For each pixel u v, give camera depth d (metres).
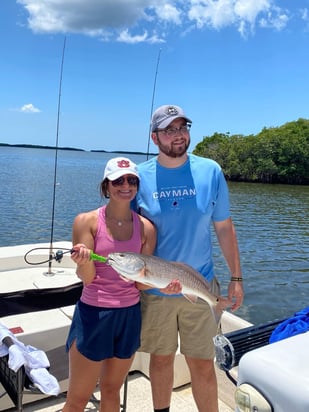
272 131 69.81
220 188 2.70
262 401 1.20
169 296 2.61
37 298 3.31
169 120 2.49
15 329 3.01
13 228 19.20
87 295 2.31
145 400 3.18
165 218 2.57
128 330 2.34
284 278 13.86
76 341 2.30
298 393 1.14
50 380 2.39
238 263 2.78
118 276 2.28
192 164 2.65
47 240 16.98
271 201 40.38
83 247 2.17
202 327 2.63
